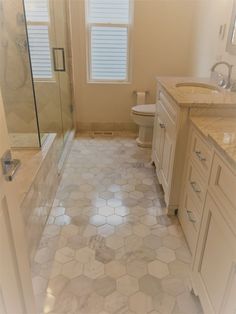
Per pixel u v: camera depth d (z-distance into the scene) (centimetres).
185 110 175
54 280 153
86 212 212
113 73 364
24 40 238
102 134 374
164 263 167
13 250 94
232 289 99
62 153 296
